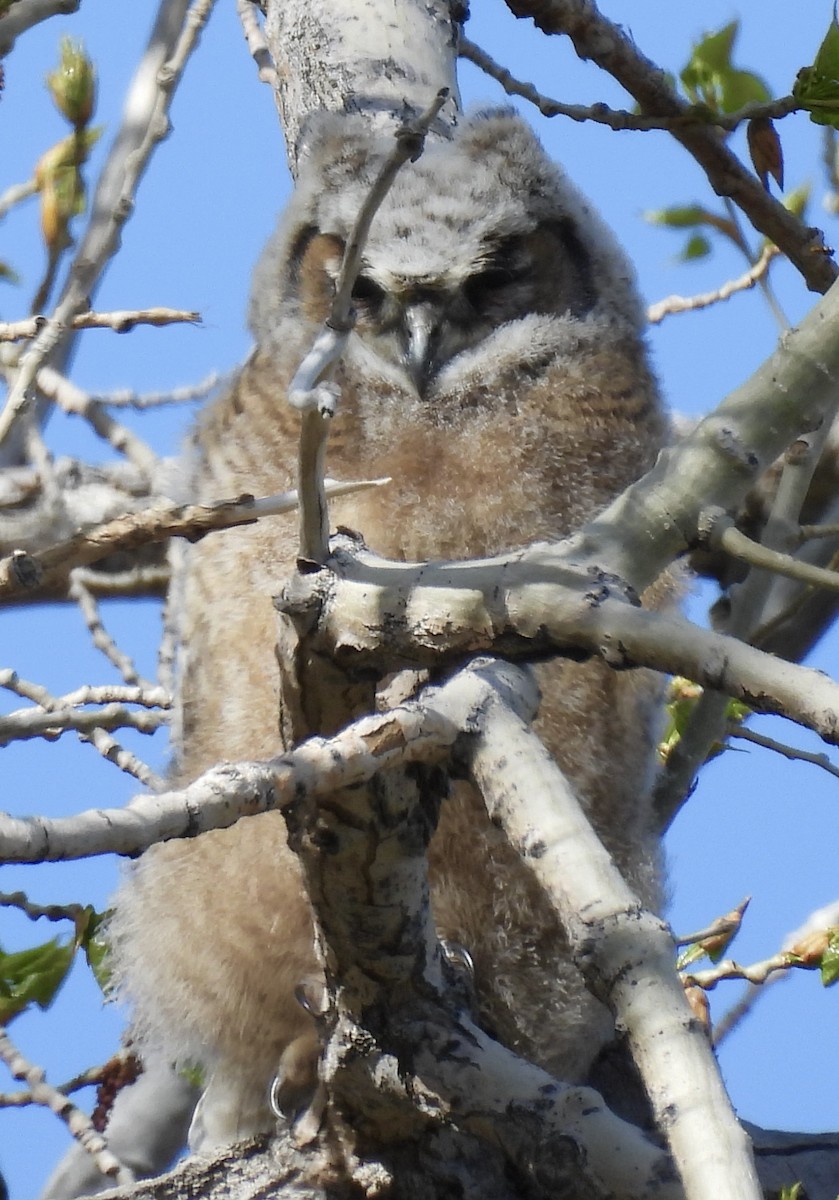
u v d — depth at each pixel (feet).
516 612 19.80
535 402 34.50
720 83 34.60
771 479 39.47
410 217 35.83
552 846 17.70
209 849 32.35
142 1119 35.81
